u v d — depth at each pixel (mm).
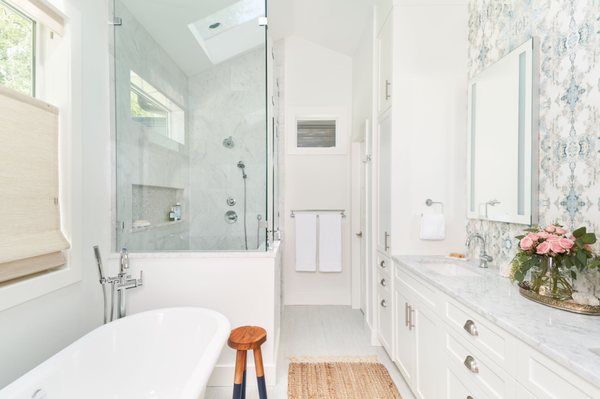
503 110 1736
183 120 2711
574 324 972
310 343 2611
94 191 1900
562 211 1349
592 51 1200
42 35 1593
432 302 1572
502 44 1800
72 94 1649
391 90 2219
